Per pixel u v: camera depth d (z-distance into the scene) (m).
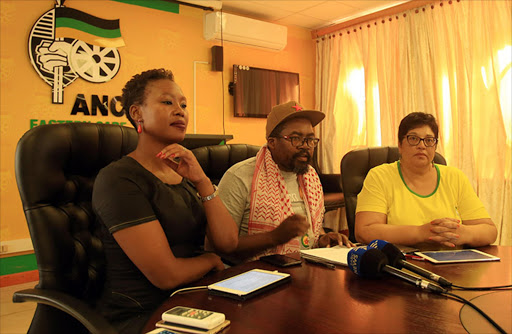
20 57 3.17
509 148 3.54
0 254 3.07
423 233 1.39
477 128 3.71
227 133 4.45
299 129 1.57
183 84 4.10
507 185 3.54
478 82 3.69
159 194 1.17
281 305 0.82
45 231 1.13
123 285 1.12
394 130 4.28
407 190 1.70
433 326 0.70
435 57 3.95
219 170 2.49
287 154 1.59
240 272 1.08
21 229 3.17
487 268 1.11
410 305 0.81
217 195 1.32
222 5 4.27
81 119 3.46
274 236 1.41
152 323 0.76
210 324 0.69
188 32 4.11
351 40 4.71
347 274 1.05
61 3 3.32
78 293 1.20
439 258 1.20
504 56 3.54
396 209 1.68
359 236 1.60
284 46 4.66
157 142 1.25
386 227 1.50
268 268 1.12
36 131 1.17
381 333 0.68
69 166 1.25
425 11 4.00
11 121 3.14
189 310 0.75
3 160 3.11
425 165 1.66
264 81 4.65
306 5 4.30
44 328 1.09
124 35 3.69
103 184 1.11
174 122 1.22
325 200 3.86
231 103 4.47
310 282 0.98
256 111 4.58
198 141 2.37
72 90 3.41
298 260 1.18
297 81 4.96
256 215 1.53
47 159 1.17
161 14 3.92
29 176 1.13
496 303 0.82
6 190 3.12
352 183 2.22
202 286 0.95
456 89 3.82
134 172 1.15
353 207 2.18
